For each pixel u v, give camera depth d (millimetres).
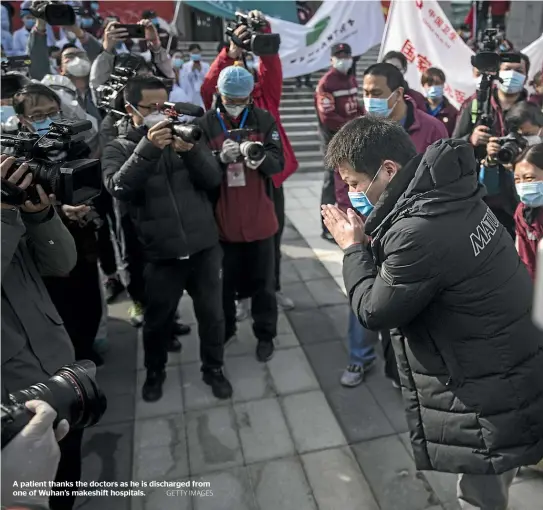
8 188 1254
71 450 1846
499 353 1386
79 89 3551
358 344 2779
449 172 1337
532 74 4441
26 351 1434
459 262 1318
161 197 2348
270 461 2311
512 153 2307
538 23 9805
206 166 2373
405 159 1456
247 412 2641
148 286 2541
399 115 2547
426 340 1465
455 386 1443
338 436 2453
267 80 3244
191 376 2951
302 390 2807
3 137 1409
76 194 1402
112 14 9406
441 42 4359
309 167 7723
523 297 1411
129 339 3365
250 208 2699
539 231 2145
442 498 2090
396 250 1329
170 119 2098
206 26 13930
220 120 2639
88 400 1174
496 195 2844
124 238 3256
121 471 2273
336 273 4242
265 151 2600
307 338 3314
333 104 4734
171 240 2387
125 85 2365
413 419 1605
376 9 5285
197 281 2594
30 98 2051
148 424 2564
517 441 1422
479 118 2939
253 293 2982
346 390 2795
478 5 10039
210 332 2672
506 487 1622
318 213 5688
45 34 3732
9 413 980
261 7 5473
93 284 2701
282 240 4953
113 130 2713
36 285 1552
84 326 2727
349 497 2109
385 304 1359
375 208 1428
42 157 1374
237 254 2881
